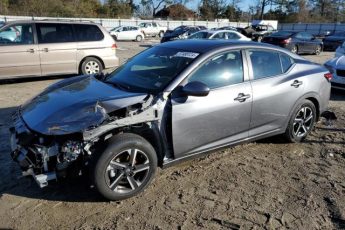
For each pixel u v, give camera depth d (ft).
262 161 15.40
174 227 10.71
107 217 11.09
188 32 77.00
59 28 30.91
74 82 14.61
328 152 16.62
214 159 15.42
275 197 12.53
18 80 31.76
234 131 14.38
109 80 14.53
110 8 201.57
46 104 12.35
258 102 14.71
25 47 29.07
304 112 17.15
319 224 11.09
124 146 11.36
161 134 12.35
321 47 68.28
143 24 126.52
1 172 13.66
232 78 14.08
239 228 10.77
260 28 91.40
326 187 13.35
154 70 13.82
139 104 11.86
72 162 10.94
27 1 158.40
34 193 12.30
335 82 27.73
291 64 16.61
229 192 12.75
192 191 12.73
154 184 13.11
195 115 12.84
